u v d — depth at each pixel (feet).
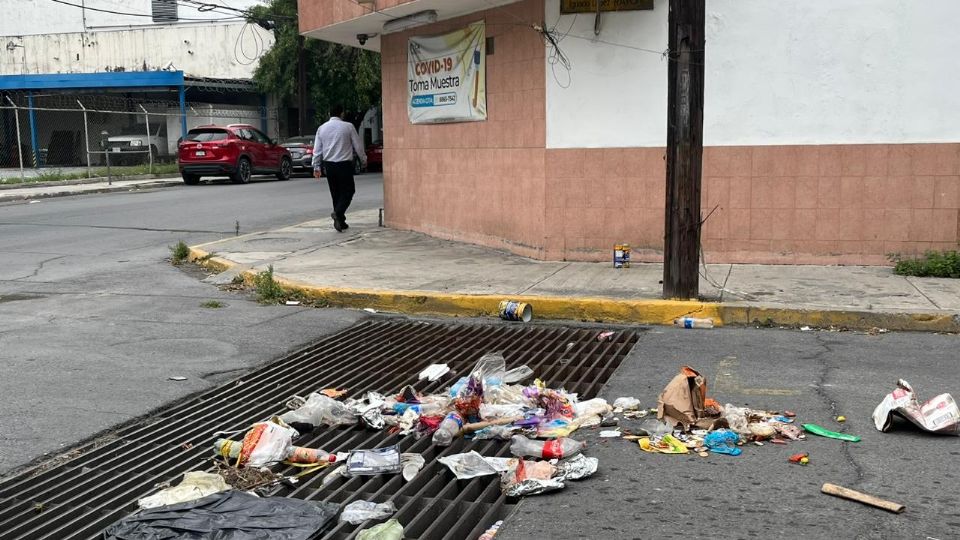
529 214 35.60
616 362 22.26
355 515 12.84
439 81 40.83
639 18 32.53
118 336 25.25
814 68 31.27
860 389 18.99
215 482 13.88
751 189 32.37
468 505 13.39
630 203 33.63
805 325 25.12
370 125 123.03
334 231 45.50
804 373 20.39
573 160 34.09
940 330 24.20
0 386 20.20
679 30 25.43
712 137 32.45
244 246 40.70
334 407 17.61
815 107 31.45
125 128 112.68
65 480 15.07
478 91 37.91
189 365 22.24
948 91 30.35
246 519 12.57
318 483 14.56
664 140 32.91
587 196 34.12
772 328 25.25
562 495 13.71
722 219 32.78
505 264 34.35
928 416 16.24
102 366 22.03
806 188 31.89
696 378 16.94
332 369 22.20
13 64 122.93
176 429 17.65
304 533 12.16
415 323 27.35
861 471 14.40
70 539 12.58
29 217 55.67
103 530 12.54
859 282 28.89
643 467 14.85
